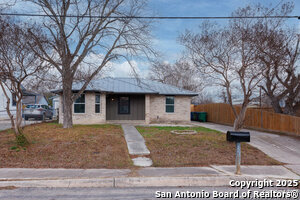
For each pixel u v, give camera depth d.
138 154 8.65
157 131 13.62
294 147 10.30
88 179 5.90
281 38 11.64
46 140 10.34
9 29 9.48
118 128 14.92
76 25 12.57
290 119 13.15
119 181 5.91
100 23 13.00
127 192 5.45
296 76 14.20
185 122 20.69
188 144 9.98
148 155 8.64
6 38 9.50
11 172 6.46
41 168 6.88
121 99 19.94
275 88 14.87
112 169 6.88
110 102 19.80
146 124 18.31
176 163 7.53
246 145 10.20
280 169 7.29
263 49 10.22
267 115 15.04
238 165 6.56
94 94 17.88
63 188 5.66
